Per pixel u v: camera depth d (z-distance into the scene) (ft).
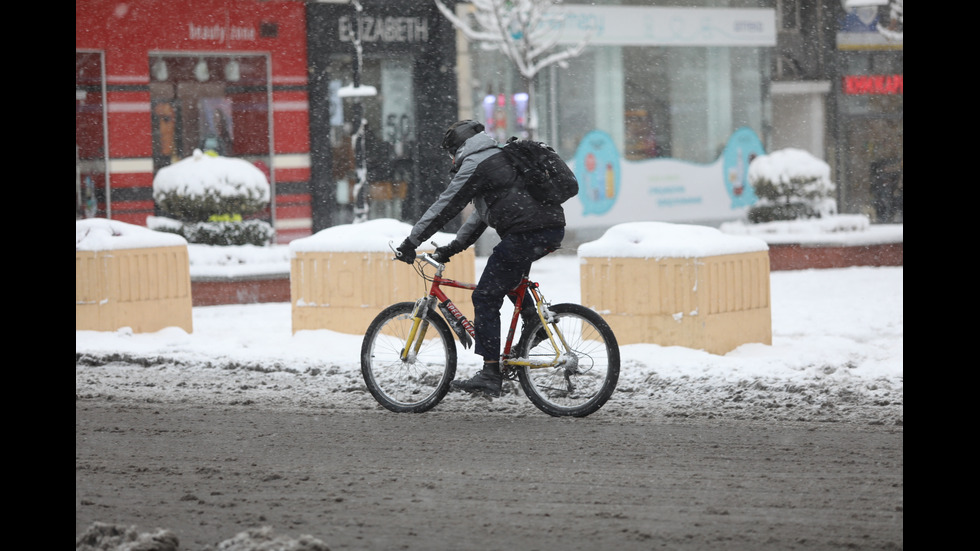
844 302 160.45
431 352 82.94
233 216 184.65
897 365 101.50
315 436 74.38
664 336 107.55
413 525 53.57
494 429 76.07
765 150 271.08
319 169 228.43
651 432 74.49
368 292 120.47
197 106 217.56
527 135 218.38
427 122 238.48
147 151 212.84
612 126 249.55
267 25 222.07
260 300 174.81
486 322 79.20
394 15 233.14
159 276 128.88
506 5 221.05
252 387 93.56
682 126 258.78
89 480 63.00
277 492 60.08
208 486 61.46
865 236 215.10
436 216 77.87
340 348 114.73
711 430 75.05
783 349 112.27
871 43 280.51
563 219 78.43
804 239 211.41
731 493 59.06
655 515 55.01
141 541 47.57
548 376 80.12
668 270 106.83
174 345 117.39
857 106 280.92
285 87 224.74
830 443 70.85
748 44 266.36
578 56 244.22
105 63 207.82
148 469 65.41
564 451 69.26
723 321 108.06
